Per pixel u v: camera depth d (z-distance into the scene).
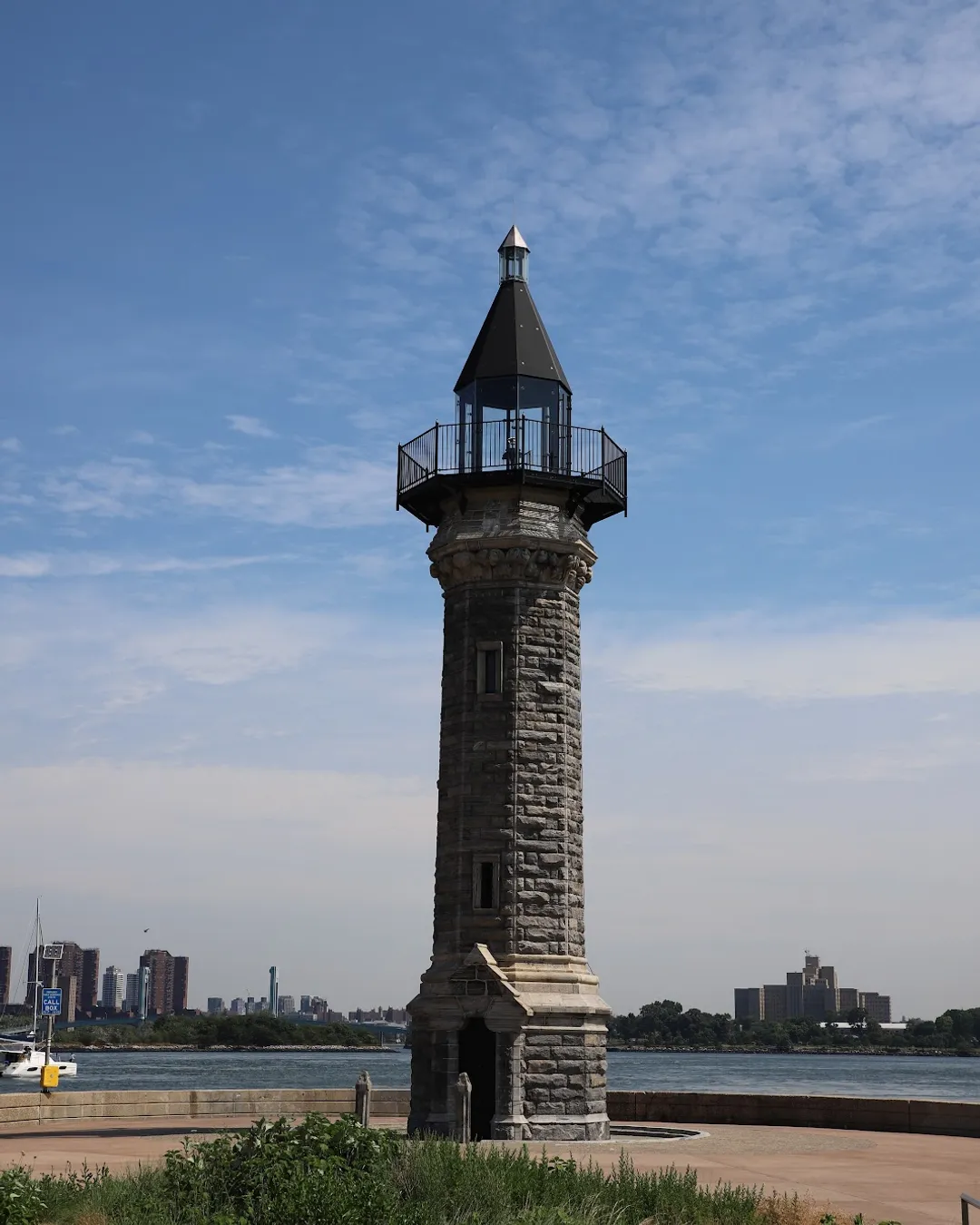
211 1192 20.91
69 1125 42.00
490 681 41.38
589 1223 19.84
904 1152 35.28
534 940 39.66
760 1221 20.92
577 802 41.66
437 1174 21.84
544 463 42.41
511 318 44.31
